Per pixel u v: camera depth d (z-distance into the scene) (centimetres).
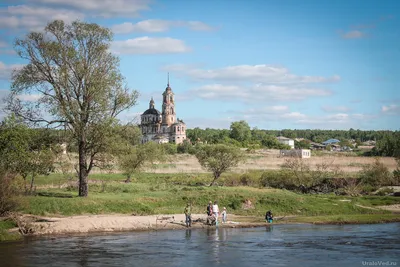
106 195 6431
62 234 4797
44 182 8044
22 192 5719
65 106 5859
